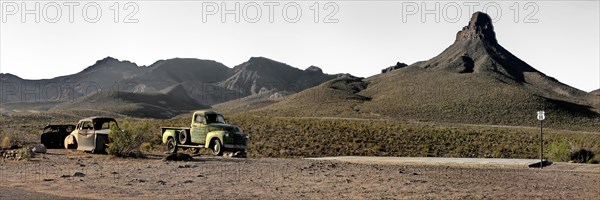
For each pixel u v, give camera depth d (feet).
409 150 151.64
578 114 499.10
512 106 490.90
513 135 209.67
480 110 483.92
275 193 46.65
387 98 566.36
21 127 196.44
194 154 94.68
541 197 45.50
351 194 46.55
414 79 637.30
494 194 47.09
